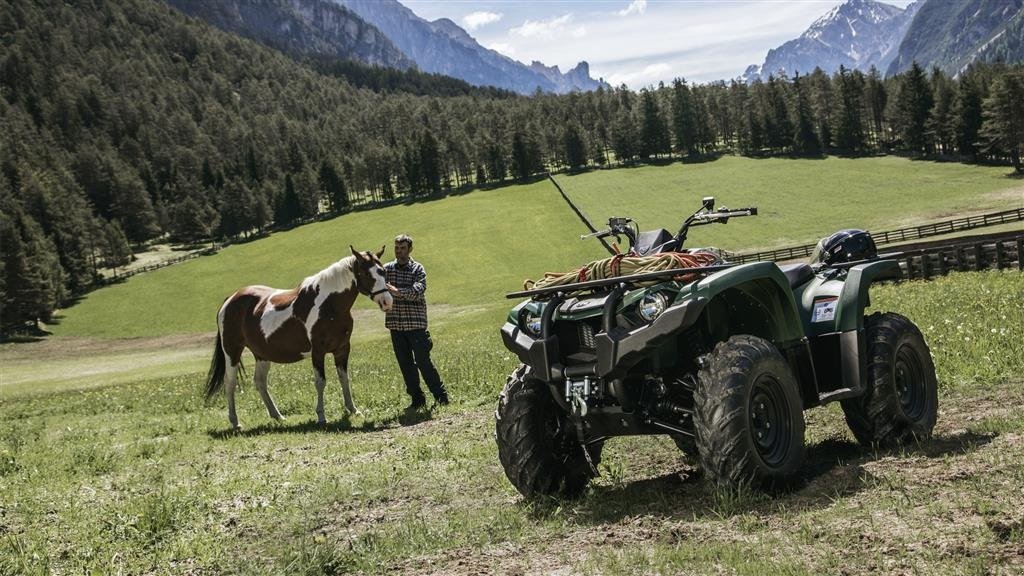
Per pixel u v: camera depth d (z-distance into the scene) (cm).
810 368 643
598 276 602
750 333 648
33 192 17938
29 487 961
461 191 19750
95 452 1180
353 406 1398
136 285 14138
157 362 6594
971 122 15838
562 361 613
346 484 788
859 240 738
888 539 427
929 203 11938
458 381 1545
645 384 596
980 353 1008
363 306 9338
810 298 693
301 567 524
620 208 13800
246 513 716
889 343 666
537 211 14288
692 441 703
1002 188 12588
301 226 19375
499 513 605
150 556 607
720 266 581
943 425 733
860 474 573
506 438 626
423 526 585
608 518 565
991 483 493
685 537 486
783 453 561
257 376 1427
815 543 438
